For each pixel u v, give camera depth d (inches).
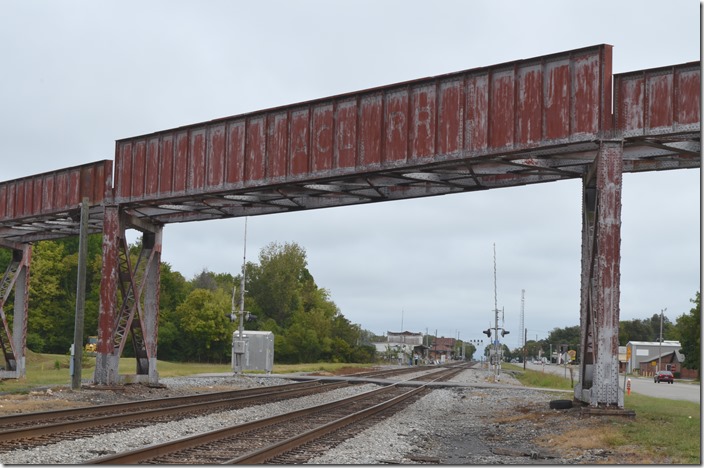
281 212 1347.2
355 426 800.3
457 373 3189.0
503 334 2454.5
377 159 1061.8
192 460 529.7
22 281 1755.7
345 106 1104.8
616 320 891.4
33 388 1293.1
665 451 649.0
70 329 3752.5
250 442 636.7
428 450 668.7
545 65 941.2
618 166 898.1
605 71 898.7
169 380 1697.8
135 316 1422.2
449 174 1107.3
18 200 1569.9
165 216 1460.4
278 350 4399.6
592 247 952.9
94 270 3853.3
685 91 871.7
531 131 941.2
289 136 1158.3
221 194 1257.4
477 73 986.1
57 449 576.7
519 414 1045.8
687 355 4084.6
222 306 3865.7
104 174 1380.4
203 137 1264.8
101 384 1298.0
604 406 889.5
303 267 5511.8
